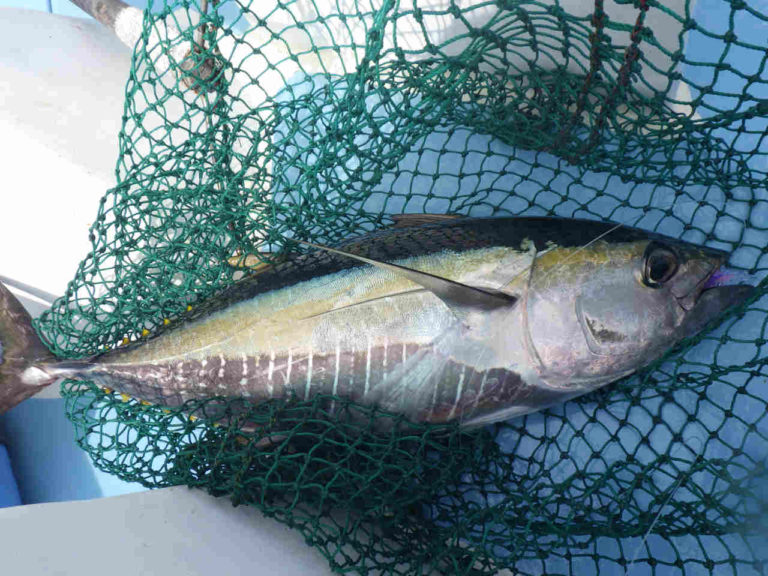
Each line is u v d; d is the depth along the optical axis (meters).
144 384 0.58
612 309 0.51
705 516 0.50
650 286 0.51
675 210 0.60
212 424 0.56
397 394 0.54
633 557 0.55
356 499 0.52
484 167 0.67
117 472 0.59
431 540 0.51
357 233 0.64
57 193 0.70
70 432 0.76
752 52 0.56
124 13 0.76
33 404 0.78
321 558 0.50
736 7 0.41
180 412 0.56
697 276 0.51
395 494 0.53
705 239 0.58
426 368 0.53
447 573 0.50
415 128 0.58
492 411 0.54
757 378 0.54
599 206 0.63
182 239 0.62
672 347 0.53
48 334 0.64
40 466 0.77
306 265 0.56
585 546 0.50
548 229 0.53
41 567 0.43
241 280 0.58
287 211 0.59
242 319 0.56
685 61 0.44
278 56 0.76
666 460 0.52
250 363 0.55
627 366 0.53
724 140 0.58
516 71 0.64
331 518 0.49
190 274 0.59
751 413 0.54
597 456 0.56
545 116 0.56
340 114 0.56
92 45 0.85
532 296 0.52
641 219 0.60
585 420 0.60
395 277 0.54
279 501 0.54
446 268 0.53
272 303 0.55
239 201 0.60
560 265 0.52
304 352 0.54
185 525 0.49
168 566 0.45
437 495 0.56
